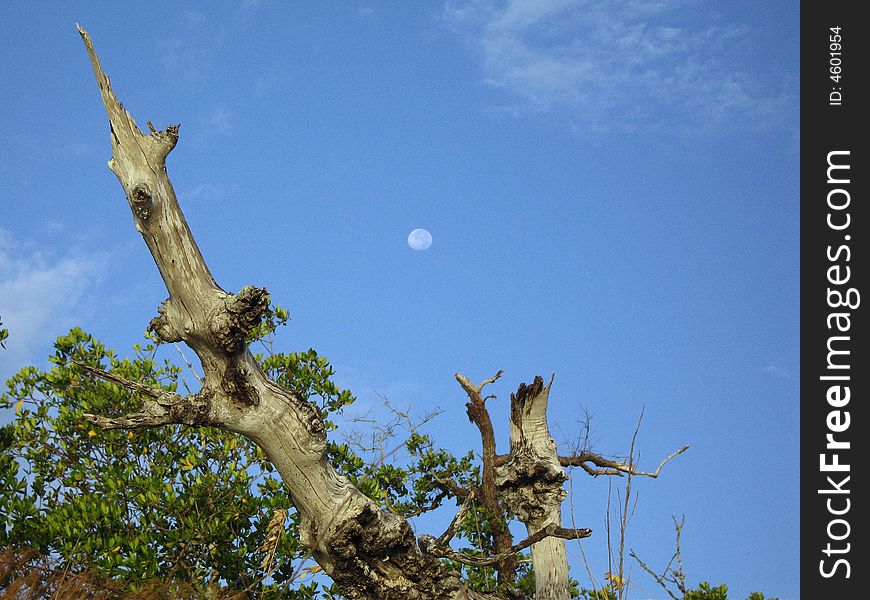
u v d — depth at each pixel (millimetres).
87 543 7578
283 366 10344
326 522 6164
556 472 7551
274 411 5910
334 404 10328
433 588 6445
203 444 9461
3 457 8695
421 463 11219
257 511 8805
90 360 9766
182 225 5602
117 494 8641
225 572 8367
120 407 9367
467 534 10273
